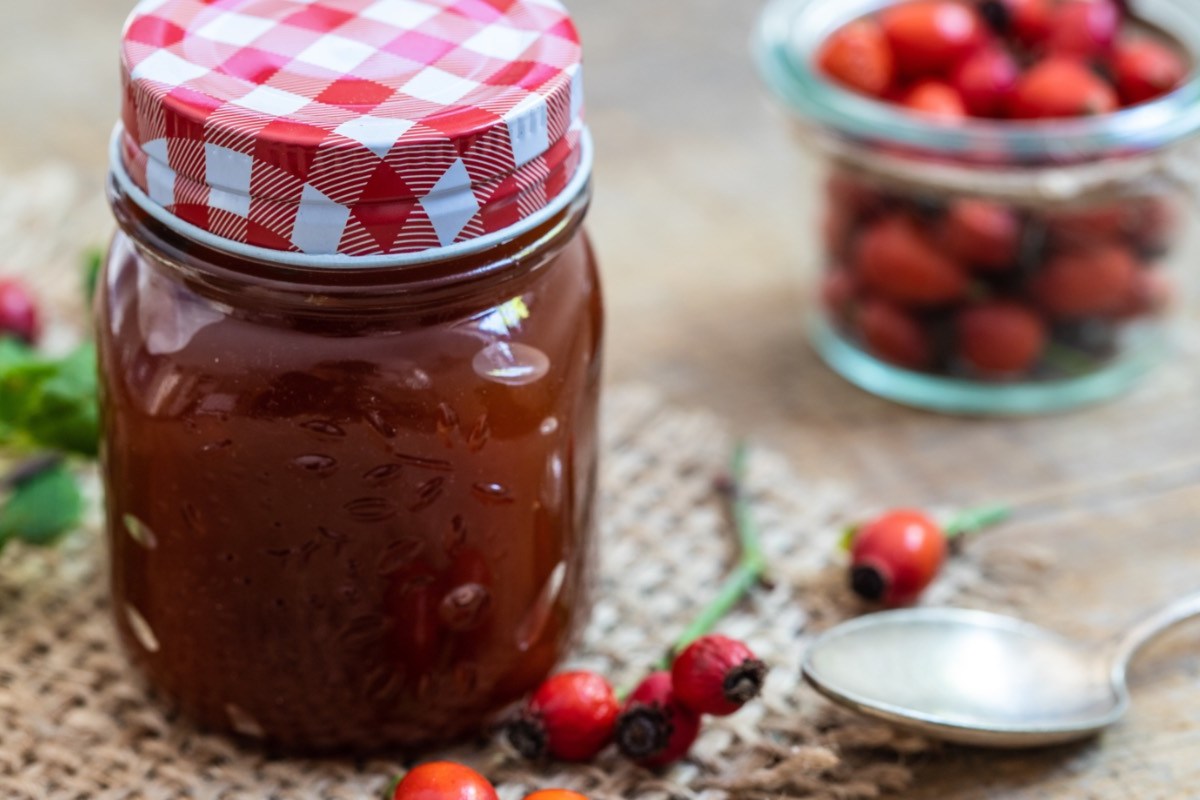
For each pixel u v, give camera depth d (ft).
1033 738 1.63
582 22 2.42
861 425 1.94
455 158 1.46
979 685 1.66
